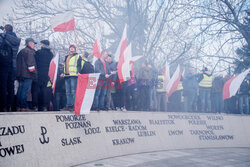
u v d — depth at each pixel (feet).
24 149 17.48
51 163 19.36
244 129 36.73
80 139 23.06
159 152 28.94
